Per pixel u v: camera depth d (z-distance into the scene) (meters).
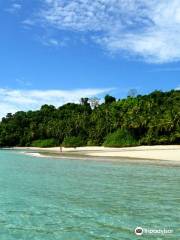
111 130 104.06
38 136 141.12
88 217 14.66
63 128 130.25
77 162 44.69
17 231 12.70
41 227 13.18
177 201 17.97
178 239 11.73
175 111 88.75
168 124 85.12
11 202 17.78
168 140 84.38
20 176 29.09
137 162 43.06
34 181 25.88
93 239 11.73
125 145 89.69
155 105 103.19
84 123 120.25
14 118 160.00
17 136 146.00
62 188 22.45
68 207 16.62
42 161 47.44
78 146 111.06
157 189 21.88
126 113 101.56
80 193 20.48
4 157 58.94
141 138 90.62
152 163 41.25
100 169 34.88
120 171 32.78
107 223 13.71
